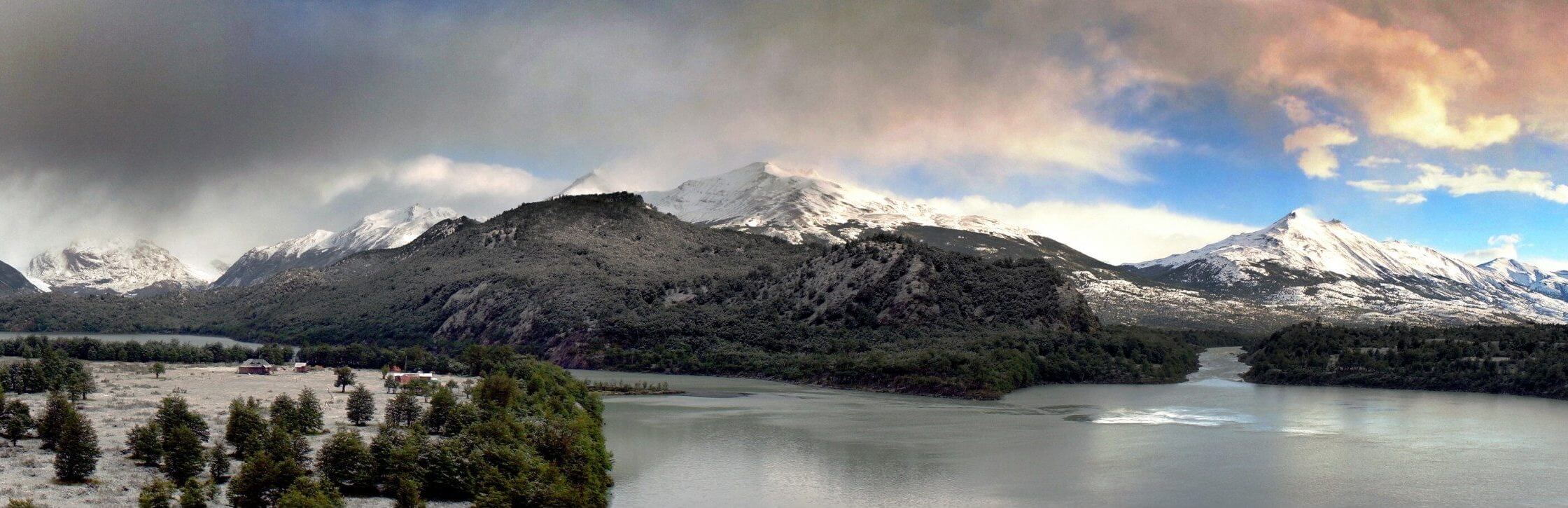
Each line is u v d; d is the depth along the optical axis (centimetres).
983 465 14775
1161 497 12988
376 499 11150
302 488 9900
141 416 15888
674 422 18900
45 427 12738
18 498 10231
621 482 13438
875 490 13212
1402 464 15012
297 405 16500
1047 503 12675
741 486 13312
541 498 10812
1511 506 12675
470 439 12200
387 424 13512
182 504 9850
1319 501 12838
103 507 10288
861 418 19600
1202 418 19925
